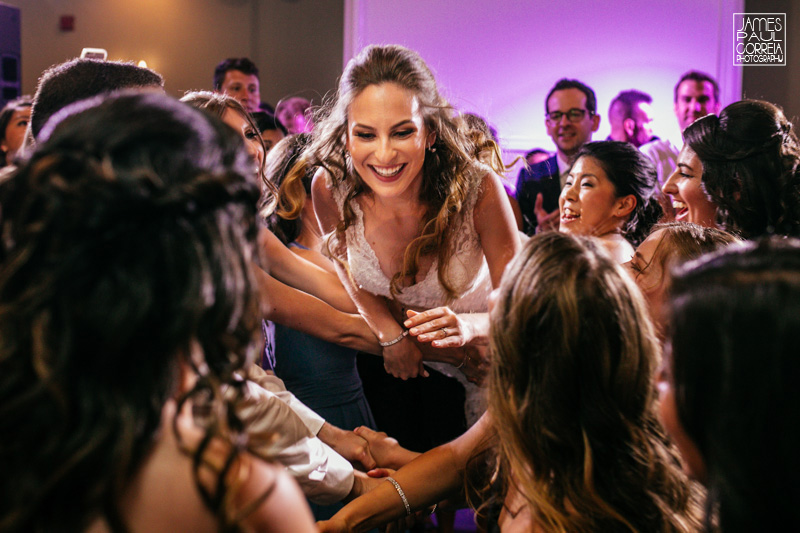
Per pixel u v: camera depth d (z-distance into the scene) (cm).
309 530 81
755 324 68
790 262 71
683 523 111
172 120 74
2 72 501
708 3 570
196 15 619
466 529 304
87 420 67
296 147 250
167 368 72
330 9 614
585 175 257
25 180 70
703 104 538
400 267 220
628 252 244
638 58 577
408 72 184
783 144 218
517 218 395
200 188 70
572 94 488
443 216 203
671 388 80
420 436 261
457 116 202
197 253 70
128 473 71
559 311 109
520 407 113
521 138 582
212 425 73
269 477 79
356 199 215
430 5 578
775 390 66
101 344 67
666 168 499
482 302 236
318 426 188
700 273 76
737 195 220
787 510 67
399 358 223
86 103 86
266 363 219
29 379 68
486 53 580
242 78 536
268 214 222
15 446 68
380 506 150
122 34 622
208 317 72
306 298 215
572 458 110
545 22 575
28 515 67
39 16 622
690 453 80
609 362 109
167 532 73
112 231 67
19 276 68
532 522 113
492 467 143
